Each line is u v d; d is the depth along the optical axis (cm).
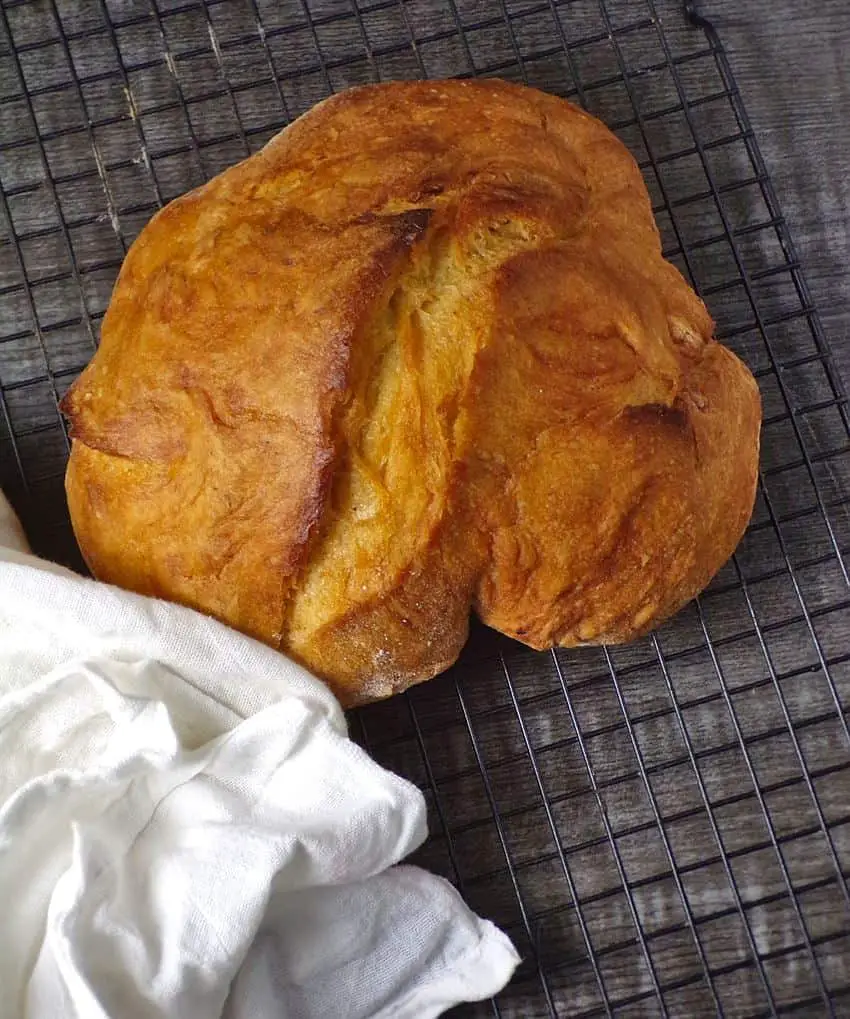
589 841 48
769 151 51
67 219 49
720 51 50
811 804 49
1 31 49
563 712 49
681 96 49
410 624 39
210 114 49
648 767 49
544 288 38
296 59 50
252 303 38
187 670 39
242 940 39
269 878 39
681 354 40
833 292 51
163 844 39
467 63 50
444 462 37
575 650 49
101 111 49
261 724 39
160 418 39
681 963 48
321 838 39
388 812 40
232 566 39
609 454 38
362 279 37
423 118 40
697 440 40
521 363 38
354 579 38
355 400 38
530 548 38
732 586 49
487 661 48
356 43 50
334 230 38
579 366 38
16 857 39
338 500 38
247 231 39
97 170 49
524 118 41
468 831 48
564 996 47
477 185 39
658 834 49
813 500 50
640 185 43
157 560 39
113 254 49
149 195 49
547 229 39
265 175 40
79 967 37
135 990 38
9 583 39
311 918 42
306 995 42
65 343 49
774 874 49
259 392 38
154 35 49
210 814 39
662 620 42
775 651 49
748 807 49
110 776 38
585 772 48
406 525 38
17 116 49
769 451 50
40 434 48
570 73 50
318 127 41
